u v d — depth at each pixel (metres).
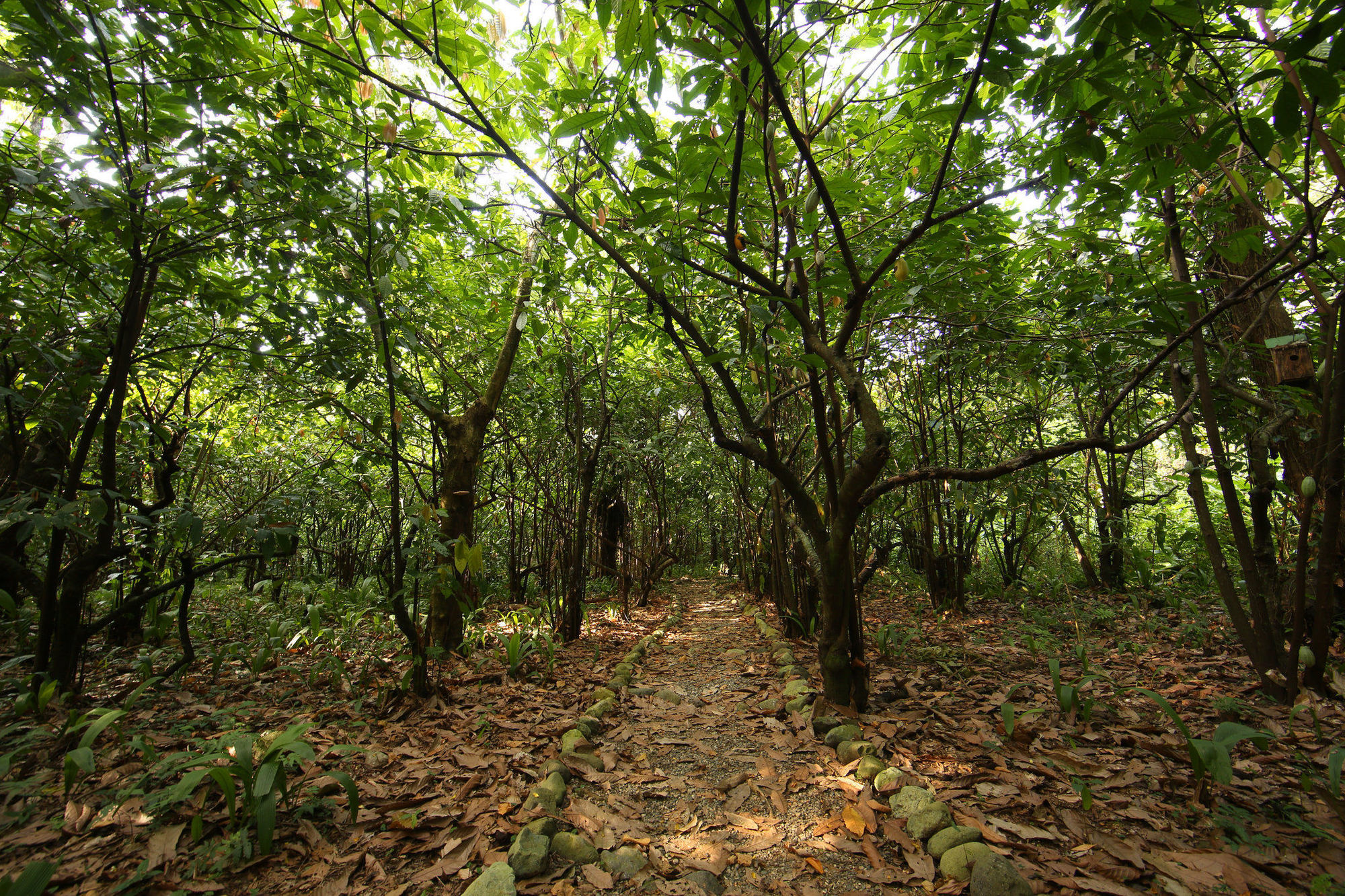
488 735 2.47
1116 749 2.18
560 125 1.69
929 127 2.23
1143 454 6.50
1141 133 1.56
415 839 1.72
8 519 2.07
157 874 1.49
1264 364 3.36
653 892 1.50
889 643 3.81
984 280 2.67
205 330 3.24
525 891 1.46
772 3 1.66
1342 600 3.20
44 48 1.93
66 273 2.58
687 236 2.20
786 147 2.30
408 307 3.54
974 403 5.13
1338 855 1.52
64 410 2.52
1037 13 1.61
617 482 6.53
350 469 3.79
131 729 2.34
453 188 3.67
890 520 5.88
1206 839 1.63
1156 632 3.94
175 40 2.04
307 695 2.95
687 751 2.43
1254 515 2.96
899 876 1.54
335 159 2.52
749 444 2.57
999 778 1.97
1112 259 2.69
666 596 7.25
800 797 1.99
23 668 3.11
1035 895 1.38
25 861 1.53
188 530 2.30
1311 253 1.84
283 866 1.57
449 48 1.84
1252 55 2.20
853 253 2.73
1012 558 6.05
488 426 4.32
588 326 4.72
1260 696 2.68
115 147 2.30
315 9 1.93
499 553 6.20
